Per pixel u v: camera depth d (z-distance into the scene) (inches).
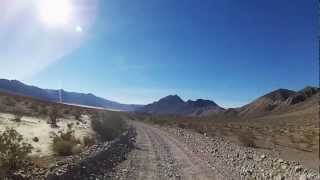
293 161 825.5
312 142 1402.6
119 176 697.6
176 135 1968.5
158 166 853.8
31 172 546.9
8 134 607.2
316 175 613.6
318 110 5669.3
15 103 2349.9
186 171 798.5
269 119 6279.5
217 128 2785.4
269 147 1269.7
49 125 1555.1
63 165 624.4
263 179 690.2
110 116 1649.9
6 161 547.8
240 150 1061.1
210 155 1082.7
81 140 1143.6
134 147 1238.3
